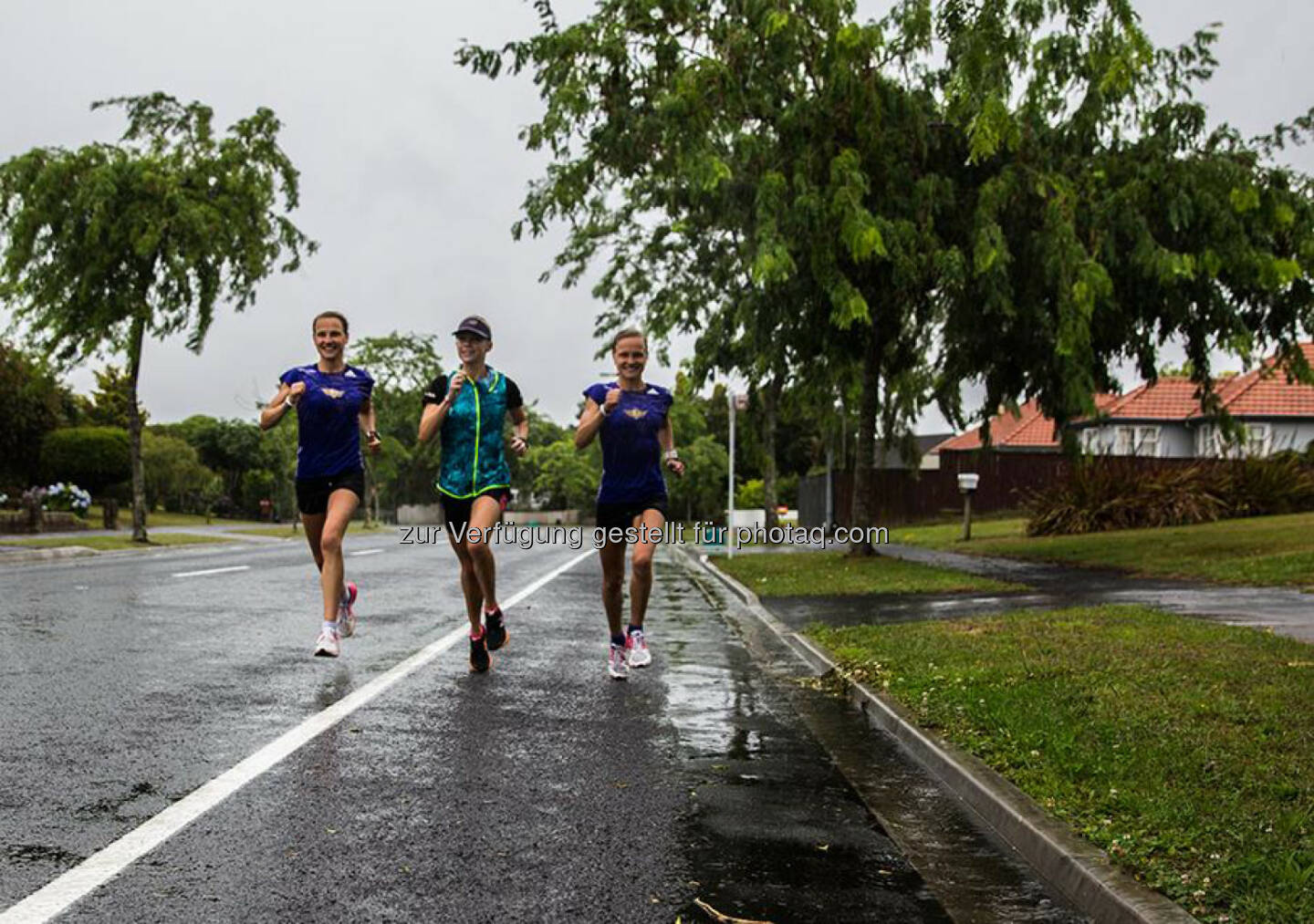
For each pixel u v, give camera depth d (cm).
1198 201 1588
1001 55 1495
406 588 1413
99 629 928
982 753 536
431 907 350
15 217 2397
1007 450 4512
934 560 1875
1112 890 354
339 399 779
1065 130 1672
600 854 406
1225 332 1670
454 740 573
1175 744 523
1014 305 1644
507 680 755
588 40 1580
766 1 1547
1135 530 2270
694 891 372
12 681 688
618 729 614
